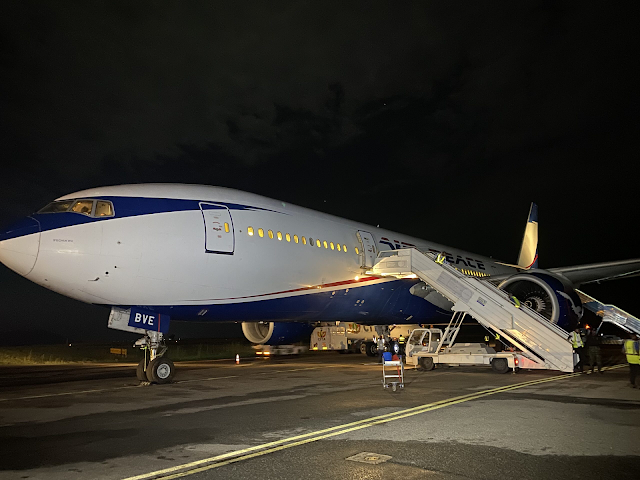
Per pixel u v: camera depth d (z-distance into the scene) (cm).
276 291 1527
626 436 713
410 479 529
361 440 698
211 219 1375
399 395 1120
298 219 1656
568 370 1492
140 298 1291
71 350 4612
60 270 1188
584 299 2678
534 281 1884
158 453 647
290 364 2156
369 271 1869
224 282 1388
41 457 634
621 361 2164
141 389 1282
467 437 710
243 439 716
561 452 630
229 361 2525
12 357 3456
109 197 1284
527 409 930
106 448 675
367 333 2800
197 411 945
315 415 889
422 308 2189
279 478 538
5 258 1166
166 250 1278
